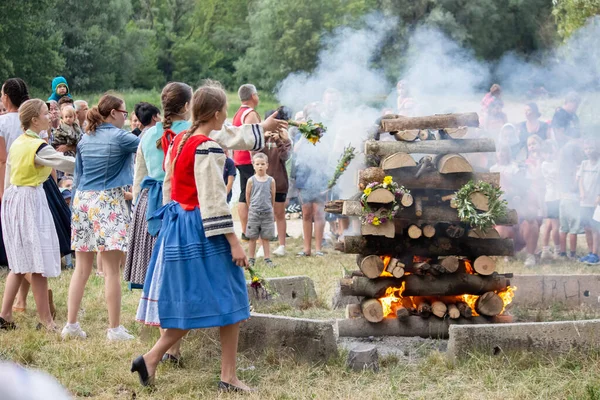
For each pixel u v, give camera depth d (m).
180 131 4.82
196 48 57.03
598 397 4.04
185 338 5.20
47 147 5.72
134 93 47.56
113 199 5.49
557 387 4.28
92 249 5.50
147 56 53.28
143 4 60.06
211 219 4.03
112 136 5.47
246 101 8.55
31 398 1.15
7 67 37.16
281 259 9.36
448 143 5.35
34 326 5.88
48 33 42.81
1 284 7.54
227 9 59.38
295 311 6.49
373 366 4.73
